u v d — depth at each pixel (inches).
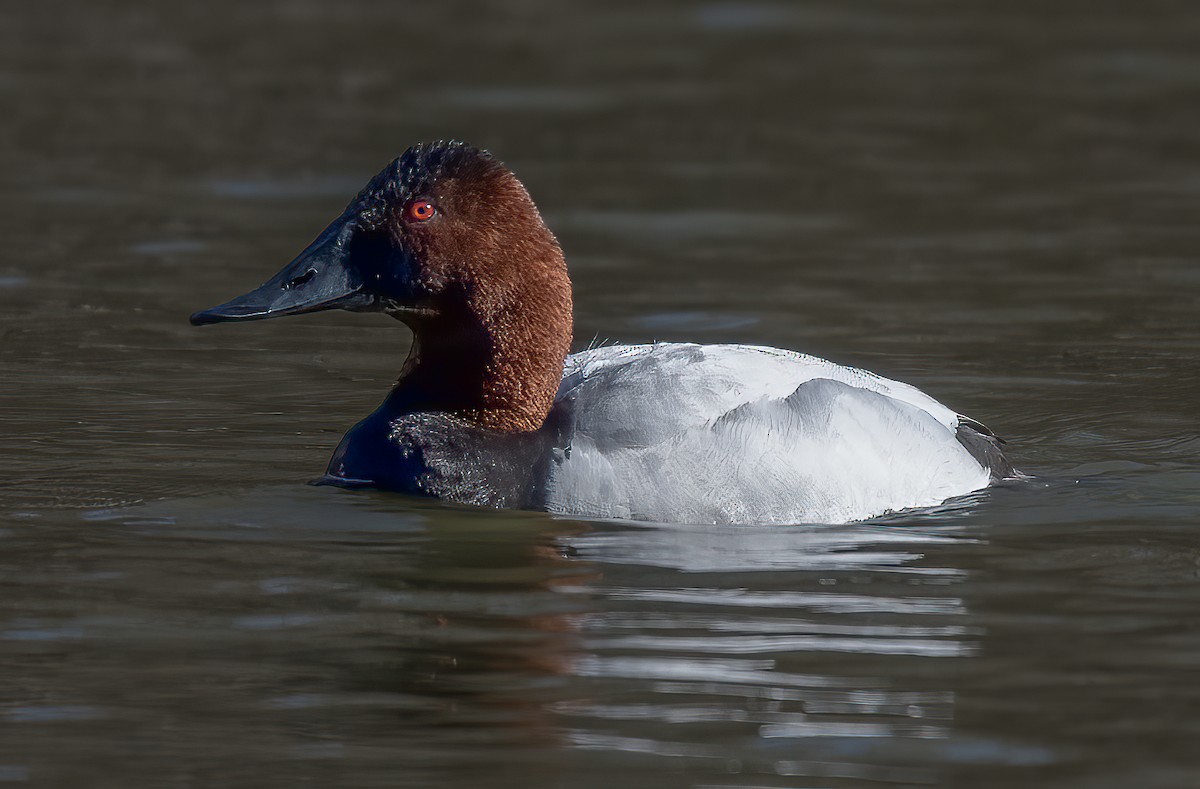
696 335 599.8
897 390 438.3
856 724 295.7
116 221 752.3
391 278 431.8
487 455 423.2
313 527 400.8
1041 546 390.0
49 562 374.9
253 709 302.0
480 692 308.7
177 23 1203.9
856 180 836.0
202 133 911.0
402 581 364.8
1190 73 1061.8
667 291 656.4
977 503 423.2
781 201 800.3
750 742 289.0
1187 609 348.2
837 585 363.6
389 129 918.4
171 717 298.2
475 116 954.1
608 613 346.3
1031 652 326.0
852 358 567.2
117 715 299.0
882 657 323.6
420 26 1203.9
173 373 551.8
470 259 428.8
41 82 1016.9
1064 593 358.3
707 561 378.6
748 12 1262.3
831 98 1005.8
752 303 640.4
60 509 412.5
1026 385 534.9
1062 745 287.6
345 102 980.6
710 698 306.5
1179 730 292.7
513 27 1202.6
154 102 975.6
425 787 274.5
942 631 336.8
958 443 434.0
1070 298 644.1
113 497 422.9
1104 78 1051.9
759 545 390.9
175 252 705.0
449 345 434.9
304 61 1086.4
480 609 348.2
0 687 309.3
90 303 633.6
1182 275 674.2
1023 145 903.1
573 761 282.4
